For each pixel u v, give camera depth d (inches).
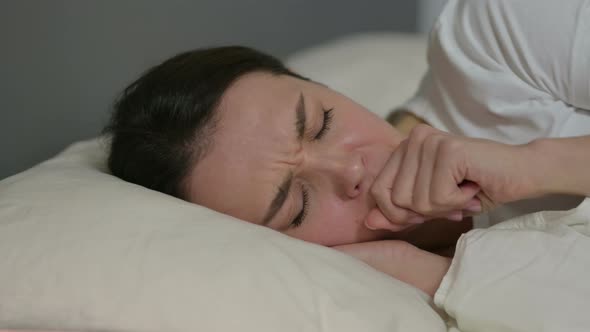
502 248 25.8
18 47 50.8
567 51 31.8
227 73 33.2
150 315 22.5
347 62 53.3
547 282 24.3
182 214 26.2
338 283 24.5
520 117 34.1
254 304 22.6
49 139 53.6
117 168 35.0
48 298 23.5
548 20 32.3
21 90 51.3
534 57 33.2
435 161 28.4
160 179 33.3
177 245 24.2
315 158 31.8
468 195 28.4
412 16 77.3
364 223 32.2
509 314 24.1
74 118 54.8
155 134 33.1
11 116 51.1
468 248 26.2
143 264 23.5
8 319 23.7
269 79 33.2
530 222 27.9
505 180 27.9
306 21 69.3
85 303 23.1
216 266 23.5
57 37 52.8
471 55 36.1
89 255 24.0
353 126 33.0
